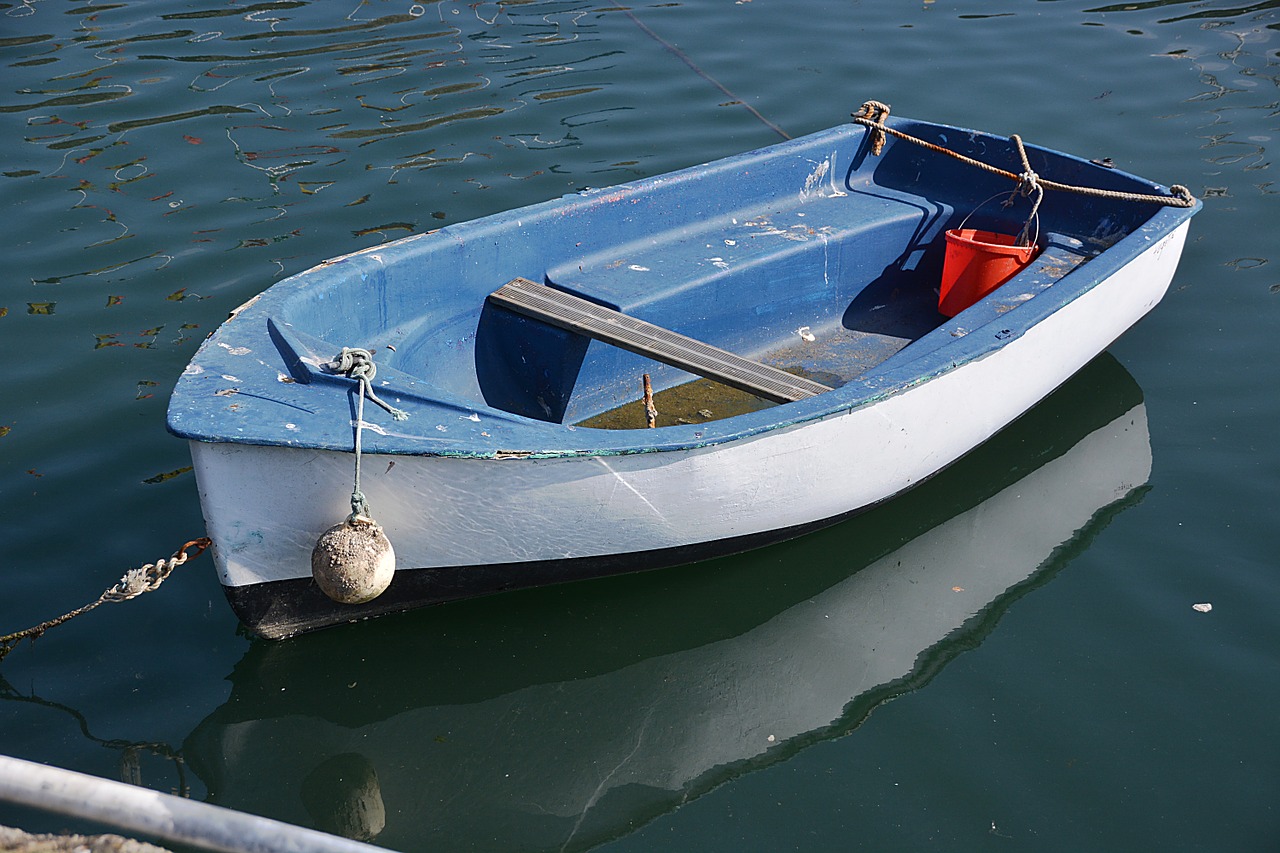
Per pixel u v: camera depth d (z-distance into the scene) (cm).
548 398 447
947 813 310
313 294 382
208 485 320
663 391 486
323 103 710
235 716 337
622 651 369
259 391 331
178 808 186
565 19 853
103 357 482
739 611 386
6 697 335
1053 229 518
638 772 329
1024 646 366
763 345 508
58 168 629
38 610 361
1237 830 303
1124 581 389
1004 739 333
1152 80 768
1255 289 549
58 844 191
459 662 361
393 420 326
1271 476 432
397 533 340
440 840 307
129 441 436
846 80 755
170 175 625
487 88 734
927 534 418
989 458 454
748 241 503
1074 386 491
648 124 692
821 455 377
